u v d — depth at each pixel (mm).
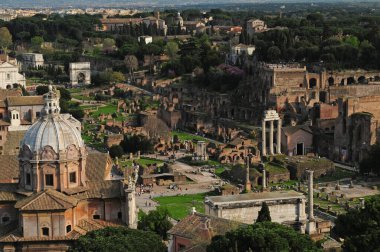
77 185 146000
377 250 119938
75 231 139125
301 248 118562
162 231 162750
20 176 145625
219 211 167000
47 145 141500
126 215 145500
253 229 121000
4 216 143875
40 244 136375
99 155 162250
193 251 124812
